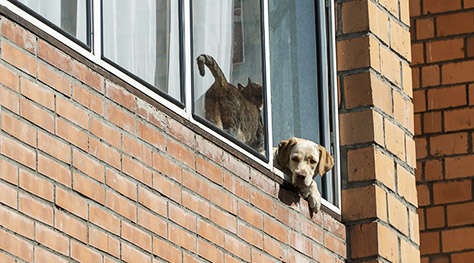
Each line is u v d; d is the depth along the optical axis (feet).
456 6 58.34
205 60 39.06
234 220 38.93
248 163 40.16
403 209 46.80
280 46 43.88
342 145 45.78
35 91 32.01
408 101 48.55
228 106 39.70
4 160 30.73
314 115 45.09
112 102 34.73
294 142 42.09
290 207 41.96
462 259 56.24
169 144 36.65
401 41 48.67
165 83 37.09
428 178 57.36
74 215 32.65
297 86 44.50
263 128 41.19
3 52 31.24
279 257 40.86
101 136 34.06
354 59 46.26
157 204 35.76
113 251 33.78
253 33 41.52
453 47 58.13
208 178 38.09
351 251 44.88
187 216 36.88
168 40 37.47
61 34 33.32
